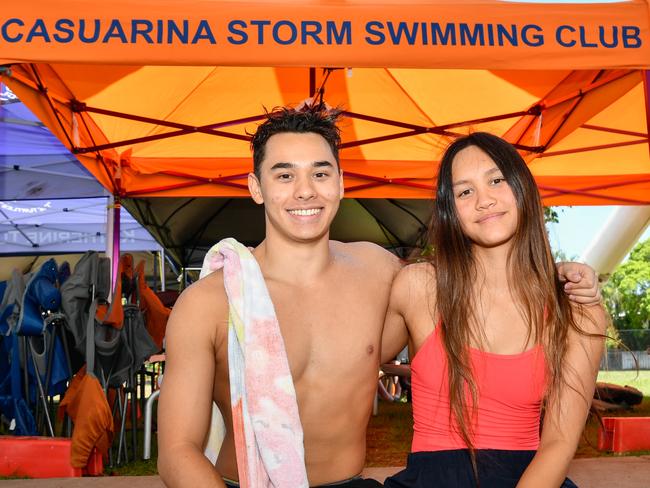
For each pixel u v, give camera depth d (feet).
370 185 24.45
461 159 7.20
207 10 11.73
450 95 21.07
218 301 6.51
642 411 24.36
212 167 23.17
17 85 15.24
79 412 14.40
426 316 7.30
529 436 6.95
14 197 29.14
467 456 6.77
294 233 6.66
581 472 13.87
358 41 11.87
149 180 23.50
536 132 21.15
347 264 7.38
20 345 15.99
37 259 39.86
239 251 6.51
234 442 6.80
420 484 6.64
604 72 17.40
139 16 11.64
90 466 14.78
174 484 5.95
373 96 21.44
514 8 12.20
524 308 7.09
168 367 6.42
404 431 20.52
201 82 19.85
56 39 11.50
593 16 12.21
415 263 7.68
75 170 28.81
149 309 17.93
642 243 103.19
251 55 11.73
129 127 21.58
